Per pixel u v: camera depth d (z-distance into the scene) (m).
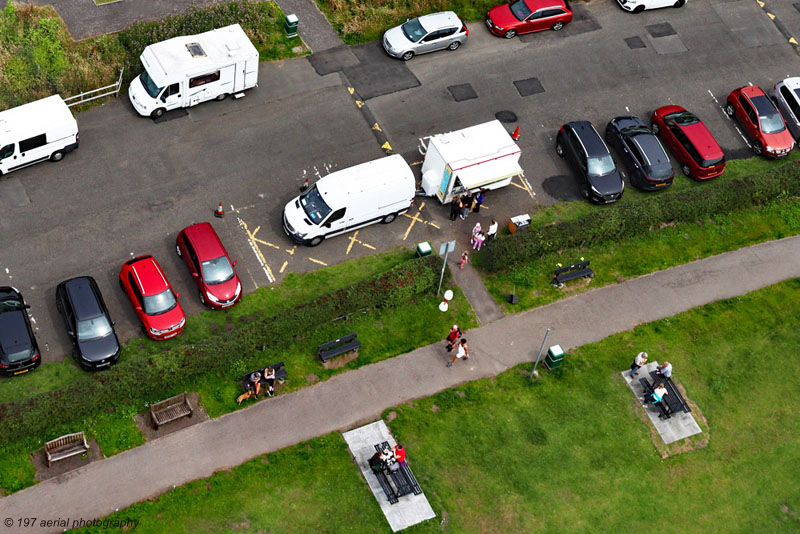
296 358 30.08
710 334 33.06
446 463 28.38
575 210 36.28
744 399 31.50
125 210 33.19
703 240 36.19
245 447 27.78
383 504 27.19
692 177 38.12
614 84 41.44
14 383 28.09
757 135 39.31
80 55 37.47
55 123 32.91
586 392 30.78
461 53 41.56
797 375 32.38
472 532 27.03
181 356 28.44
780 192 37.72
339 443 28.34
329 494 27.14
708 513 28.58
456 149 34.41
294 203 33.12
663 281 34.53
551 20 42.59
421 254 32.94
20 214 32.38
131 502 26.16
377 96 39.03
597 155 36.34
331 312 30.66
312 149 36.56
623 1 44.44
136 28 38.19
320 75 39.38
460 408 29.75
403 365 30.58
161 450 27.33
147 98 35.53
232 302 30.70
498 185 35.53
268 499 26.75
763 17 45.94
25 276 30.73
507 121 39.09
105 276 31.25
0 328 27.92
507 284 33.47
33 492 25.91
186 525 25.88
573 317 32.88
